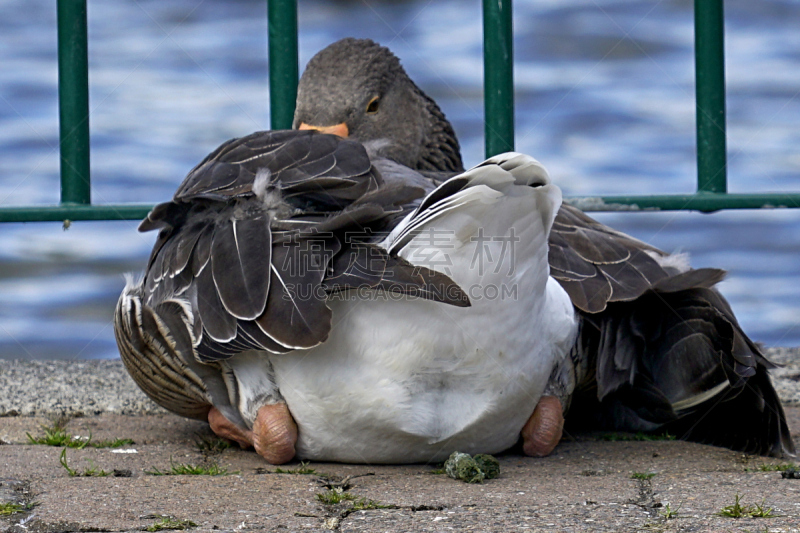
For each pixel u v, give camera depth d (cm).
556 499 511
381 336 559
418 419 577
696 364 631
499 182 506
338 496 514
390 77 834
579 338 644
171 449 649
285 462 609
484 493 525
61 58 931
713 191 952
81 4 931
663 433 706
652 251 698
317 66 825
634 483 551
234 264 547
